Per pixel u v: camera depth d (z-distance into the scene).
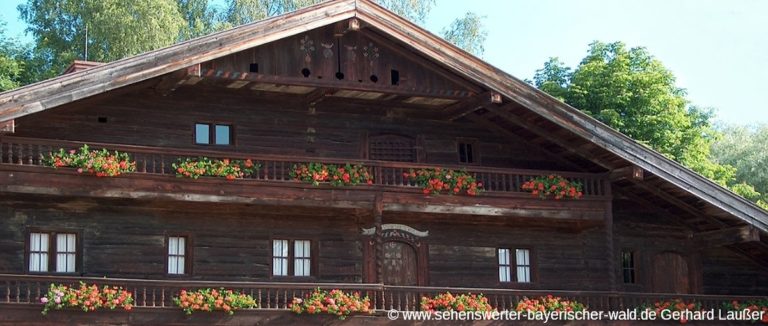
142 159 30.12
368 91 30.67
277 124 32.09
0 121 26.09
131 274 30.02
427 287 31.05
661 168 32.66
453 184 31.52
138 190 28.62
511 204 32.25
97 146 28.34
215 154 29.42
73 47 51.78
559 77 52.00
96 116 30.22
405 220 33.16
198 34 52.16
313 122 32.50
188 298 28.16
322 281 31.84
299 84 29.72
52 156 27.80
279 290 30.72
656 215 36.09
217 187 29.36
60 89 26.67
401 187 31.08
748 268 37.16
